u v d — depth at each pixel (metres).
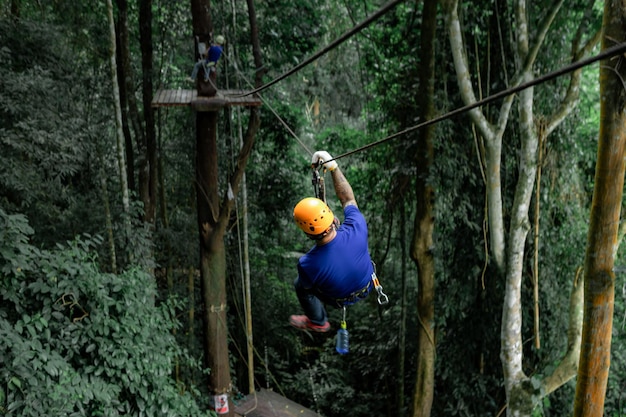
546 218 8.75
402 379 10.69
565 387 8.98
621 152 4.43
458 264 9.73
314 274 2.60
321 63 14.00
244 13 10.88
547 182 8.58
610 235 4.64
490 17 8.72
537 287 8.33
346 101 15.03
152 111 9.66
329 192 13.96
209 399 9.37
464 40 8.37
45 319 5.79
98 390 5.98
